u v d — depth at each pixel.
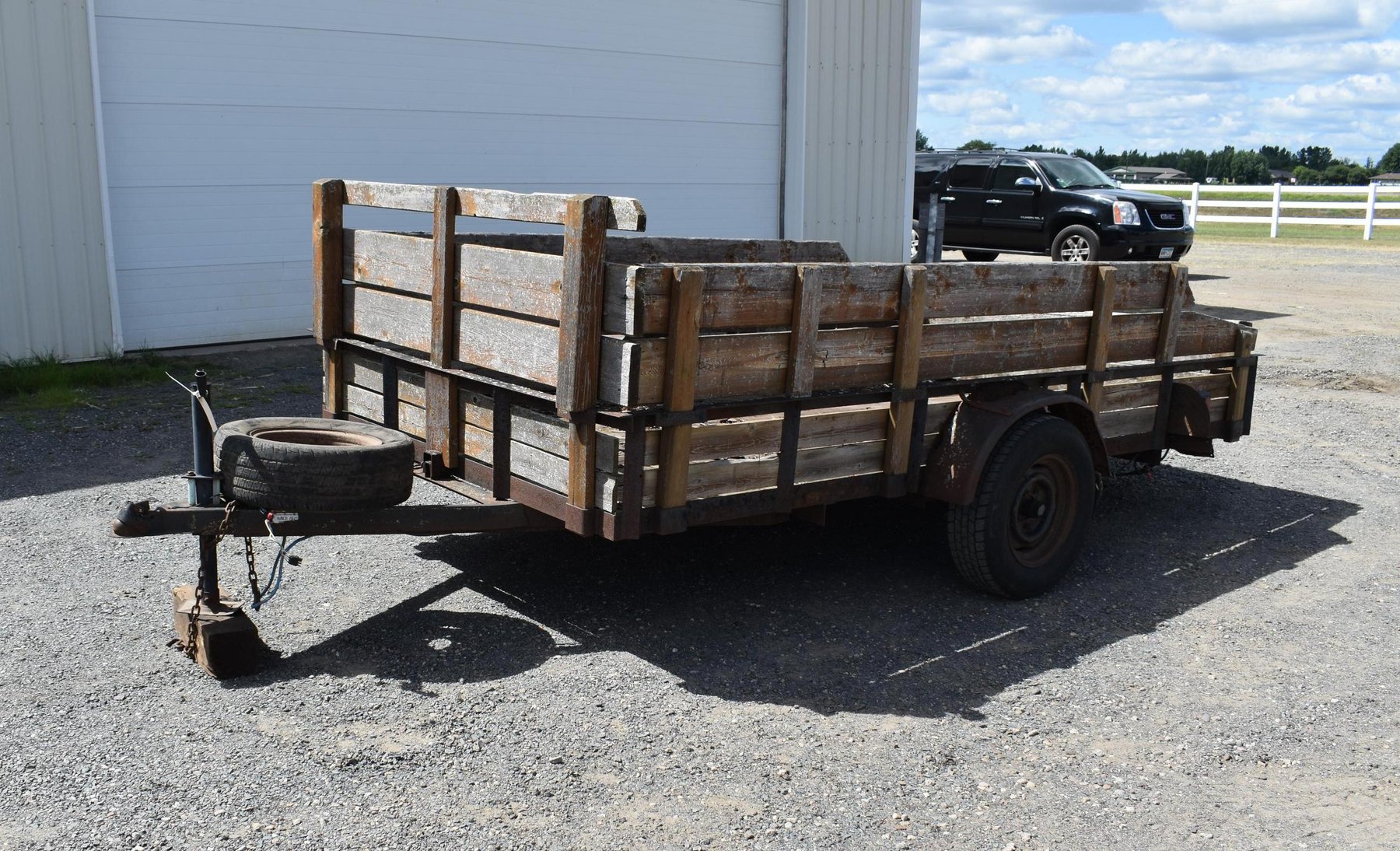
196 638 3.99
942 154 19.02
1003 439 4.71
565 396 3.77
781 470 4.25
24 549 5.13
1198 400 5.75
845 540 5.67
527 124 11.22
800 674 4.14
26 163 8.55
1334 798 3.43
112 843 2.99
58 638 4.23
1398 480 7.09
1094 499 5.12
